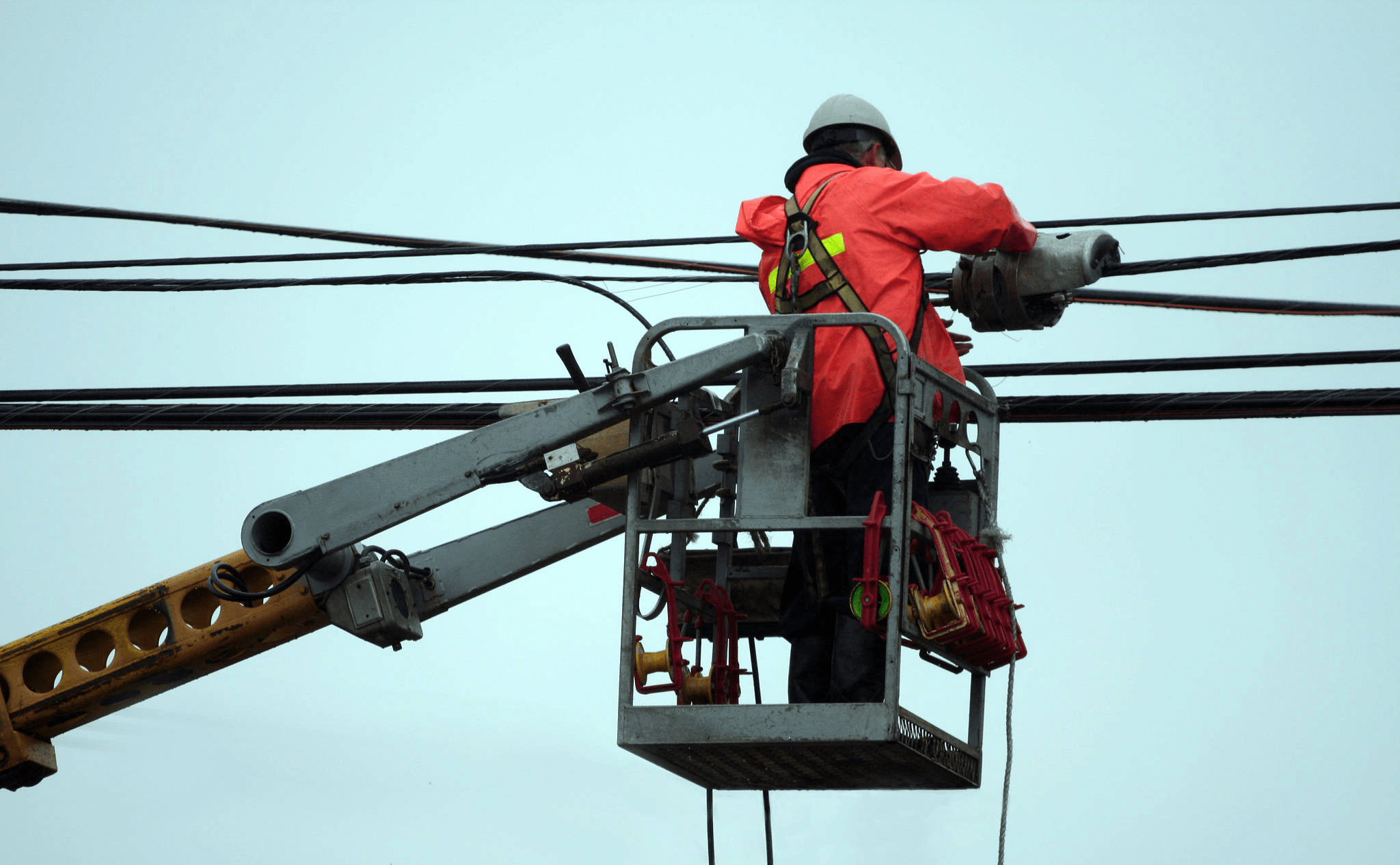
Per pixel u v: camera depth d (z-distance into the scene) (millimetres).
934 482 25391
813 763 22984
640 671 23438
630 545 22594
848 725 21156
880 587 21547
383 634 26547
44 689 27750
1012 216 24156
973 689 24344
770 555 27562
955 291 26203
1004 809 23141
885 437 23078
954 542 22797
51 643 27359
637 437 23484
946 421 24297
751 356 22281
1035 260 25484
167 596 27000
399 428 34469
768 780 24578
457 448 24094
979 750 24062
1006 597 23109
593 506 27609
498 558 27703
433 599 27578
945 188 23594
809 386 22688
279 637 26891
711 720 21547
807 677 24516
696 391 24859
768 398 22734
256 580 26812
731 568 27562
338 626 26391
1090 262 25406
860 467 23188
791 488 22391
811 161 24672
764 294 25156
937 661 23516
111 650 27641
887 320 22297
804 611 24656
